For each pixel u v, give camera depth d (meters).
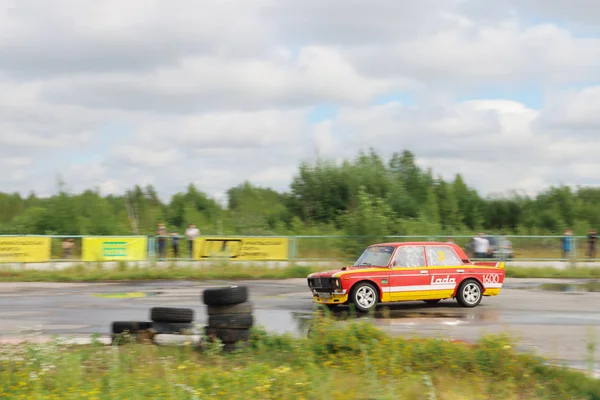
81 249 28.62
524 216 59.31
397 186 51.94
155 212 47.31
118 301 18.16
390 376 8.48
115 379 7.99
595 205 60.38
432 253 16.97
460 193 58.78
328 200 51.03
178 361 9.30
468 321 14.48
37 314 15.48
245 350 10.05
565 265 31.03
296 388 7.76
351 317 15.11
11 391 7.61
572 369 9.14
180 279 26.03
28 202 48.19
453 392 7.86
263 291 21.30
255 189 53.91
